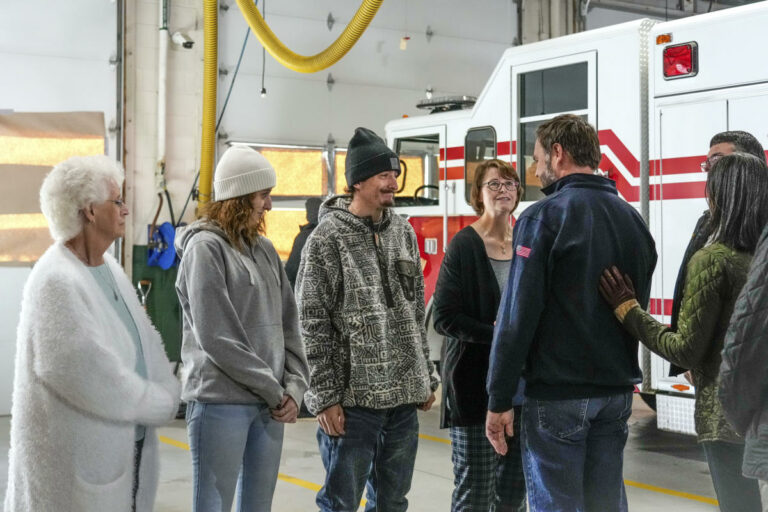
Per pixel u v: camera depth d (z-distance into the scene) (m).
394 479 3.59
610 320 2.92
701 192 5.85
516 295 2.89
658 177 6.09
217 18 9.22
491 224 3.86
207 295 3.02
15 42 9.03
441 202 8.24
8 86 9.01
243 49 10.12
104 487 2.39
